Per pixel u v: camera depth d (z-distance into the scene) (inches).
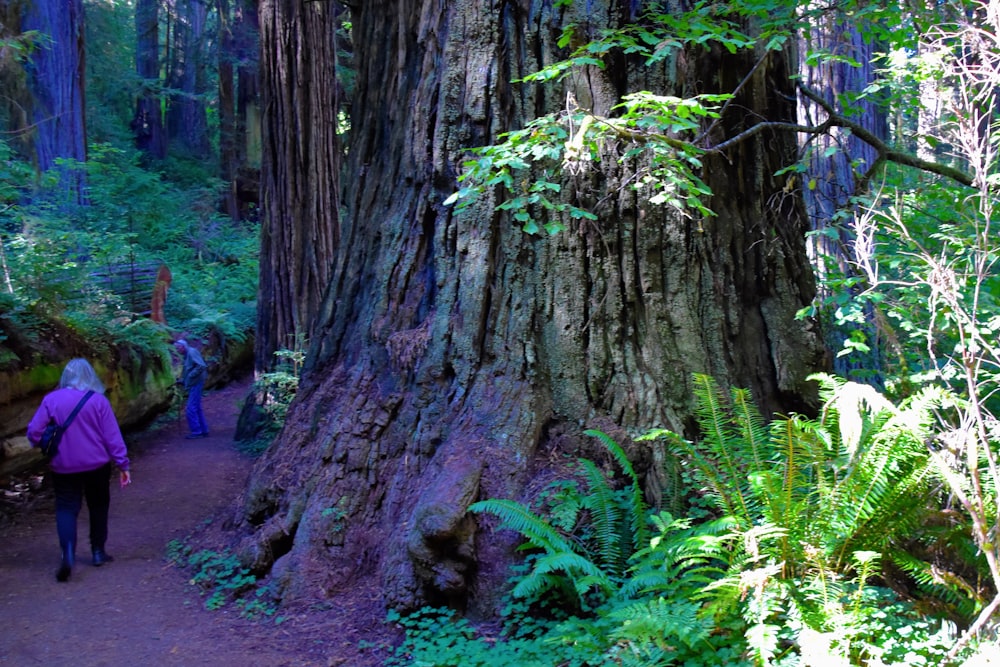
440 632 177.8
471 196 193.8
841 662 131.2
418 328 226.1
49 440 227.1
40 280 334.3
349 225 259.3
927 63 211.9
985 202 152.4
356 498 213.9
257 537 218.1
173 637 189.0
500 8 223.6
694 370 214.5
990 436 159.9
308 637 185.2
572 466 200.7
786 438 165.2
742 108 237.8
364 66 267.3
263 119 461.1
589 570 166.2
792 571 158.7
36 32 436.1
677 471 195.9
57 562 245.0
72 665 176.1
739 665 139.2
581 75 219.5
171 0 1269.7
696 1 225.9
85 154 597.9
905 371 192.7
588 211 215.2
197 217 876.0
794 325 231.8
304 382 250.1
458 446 203.2
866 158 371.6
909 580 170.4
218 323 607.8
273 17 450.6
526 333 214.2
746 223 235.6
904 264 228.5
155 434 449.4
